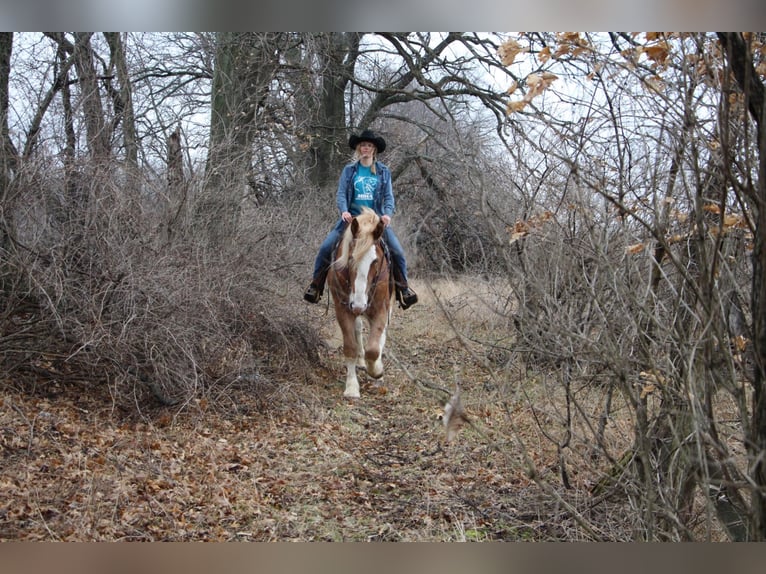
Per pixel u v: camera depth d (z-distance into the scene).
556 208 4.09
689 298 3.39
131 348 5.91
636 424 3.92
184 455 5.39
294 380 7.73
